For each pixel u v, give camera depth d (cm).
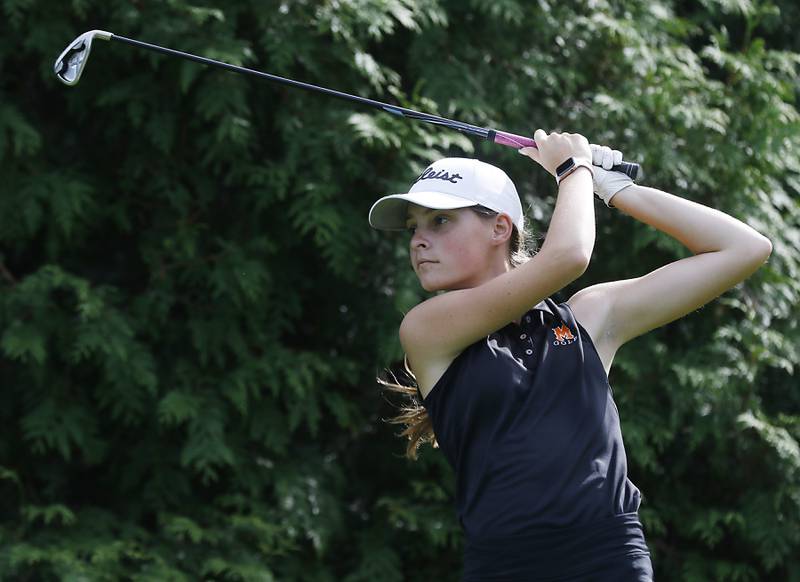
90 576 1675
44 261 1900
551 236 778
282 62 1748
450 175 838
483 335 793
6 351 1695
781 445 1883
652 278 838
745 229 829
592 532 761
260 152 1888
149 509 1877
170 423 1800
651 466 1911
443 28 1917
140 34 1773
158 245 1869
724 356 1930
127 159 1861
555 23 1969
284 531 1859
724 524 2023
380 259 1909
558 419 780
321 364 1864
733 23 2253
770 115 1986
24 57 1794
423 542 1958
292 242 1902
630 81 1988
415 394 976
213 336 1844
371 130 1750
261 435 1898
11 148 1786
